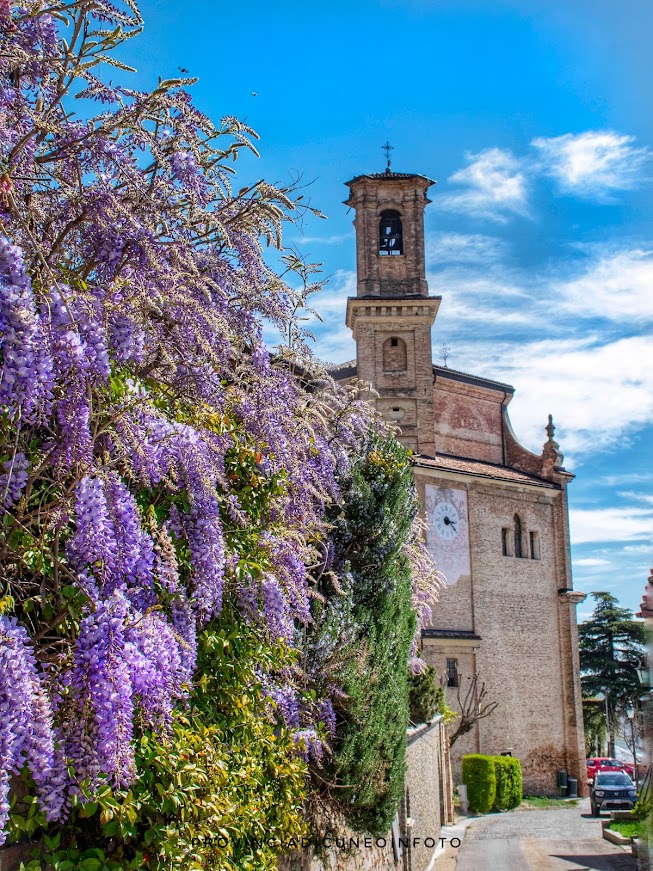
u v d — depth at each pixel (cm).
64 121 520
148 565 469
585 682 6644
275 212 623
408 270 4588
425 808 2147
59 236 506
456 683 4322
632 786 3459
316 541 950
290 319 661
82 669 417
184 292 562
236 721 620
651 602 909
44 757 388
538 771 4519
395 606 1150
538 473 5006
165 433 520
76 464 438
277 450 671
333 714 905
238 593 622
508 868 2027
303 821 852
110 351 495
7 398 402
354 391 1041
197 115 553
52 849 434
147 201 530
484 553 4562
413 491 1324
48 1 511
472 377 5034
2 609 404
